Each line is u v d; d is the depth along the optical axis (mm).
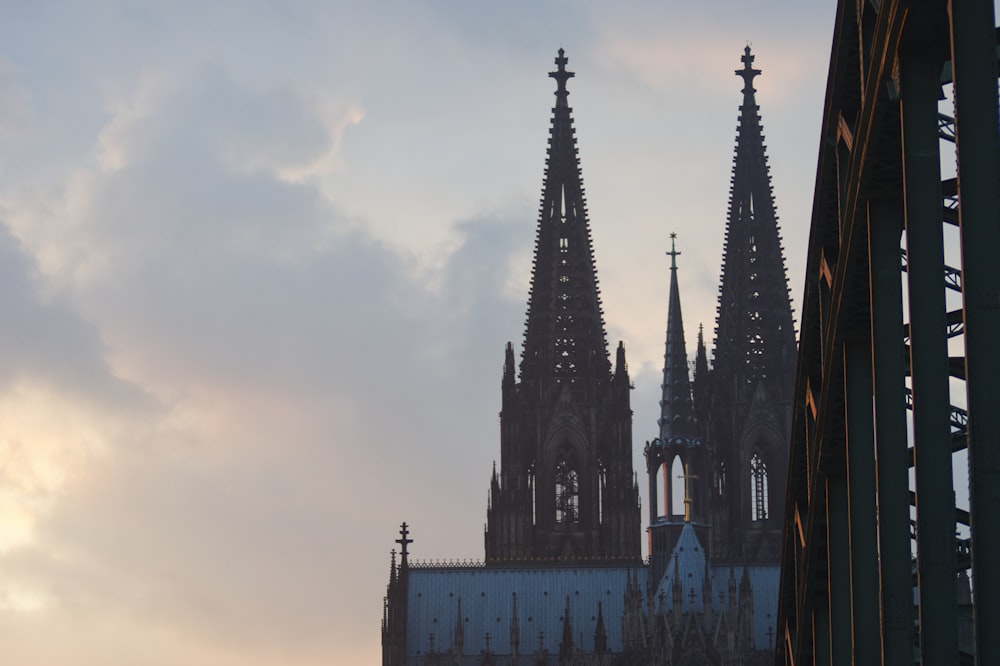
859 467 103438
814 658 125312
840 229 100125
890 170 93875
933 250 86750
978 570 78500
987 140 78875
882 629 93812
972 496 78812
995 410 78562
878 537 97375
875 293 95062
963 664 93562
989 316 78688
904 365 94688
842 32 96688
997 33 79750
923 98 87625
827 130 102000
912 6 84688
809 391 117375
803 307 113688
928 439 85812
